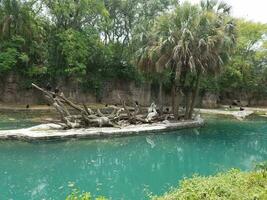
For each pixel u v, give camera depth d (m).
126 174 11.98
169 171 12.62
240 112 32.56
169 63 22.84
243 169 13.02
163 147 17.09
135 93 36.78
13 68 29.03
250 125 26.30
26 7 29.08
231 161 14.60
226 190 6.38
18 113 24.81
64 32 30.08
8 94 29.17
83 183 10.64
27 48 29.66
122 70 35.94
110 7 35.56
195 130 22.91
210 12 23.09
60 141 16.33
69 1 30.47
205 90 37.56
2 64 27.02
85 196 5.77
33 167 12.11
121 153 15.29
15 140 15.92
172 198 6.40
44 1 31.28
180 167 13.30
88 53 31.73
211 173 12.41
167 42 22.75
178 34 22.80
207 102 37.97
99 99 34.81
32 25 29.73
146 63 25.03
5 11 28.11
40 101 30.25
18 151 14.23
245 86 42.97
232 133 22.28
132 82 36.59
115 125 20.20
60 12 30.97
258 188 6.64
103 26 33.53
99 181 10.95
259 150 17.30
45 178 10.92
